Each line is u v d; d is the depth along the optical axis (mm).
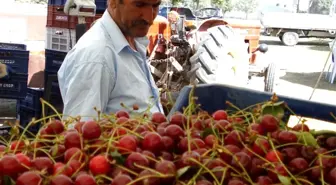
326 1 22703
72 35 5047
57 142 1192
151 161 1085
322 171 1091
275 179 1083
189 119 1304
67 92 2113
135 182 1002
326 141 1315
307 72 13781
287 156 1170
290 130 1305
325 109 1561
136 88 2223
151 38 6621
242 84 6203
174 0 11148
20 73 4480
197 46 6355
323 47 20703
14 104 4848
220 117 1382
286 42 20906
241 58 6266
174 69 6480
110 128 1259
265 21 20859
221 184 1007
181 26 6539
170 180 1030
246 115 1415
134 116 1384
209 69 6105
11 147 1181
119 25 2238
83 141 1157
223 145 1185
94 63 2092
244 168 1075
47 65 4691
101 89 2111
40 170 1051
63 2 5047
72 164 1071
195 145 1175
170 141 1182
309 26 20812
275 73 7883
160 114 1393
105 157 1065
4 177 1007
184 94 1676
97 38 2162
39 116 4605
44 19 10008
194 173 1062
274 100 1436
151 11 2240
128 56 2240
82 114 2031
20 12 9664
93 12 4730
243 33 8430
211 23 7137
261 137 1212
